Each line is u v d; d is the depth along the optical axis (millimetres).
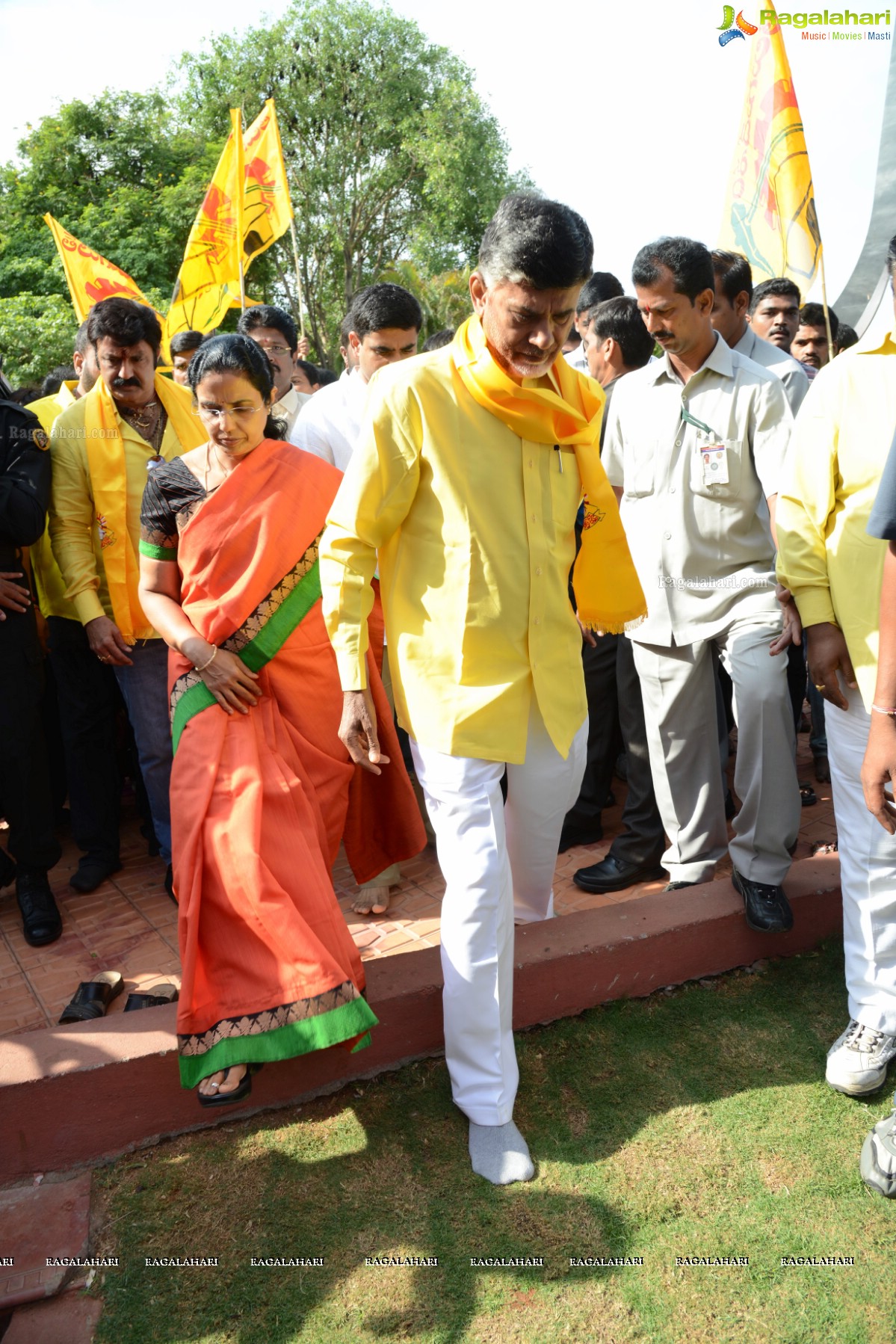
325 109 27156
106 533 3473
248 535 2705
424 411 2305
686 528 3199
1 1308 2064
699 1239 2188
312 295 29859
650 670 3352
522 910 3039
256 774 2547
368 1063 2711
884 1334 1971
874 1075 2576
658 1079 2682
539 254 2041
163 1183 2383
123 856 4215
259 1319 2033
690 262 2988
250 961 2367
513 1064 2475
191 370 2689
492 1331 1992
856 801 2633
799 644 2873
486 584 2367
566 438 2441
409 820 3184
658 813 3617
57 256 23141
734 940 3148
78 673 3838
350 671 2348
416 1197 2307
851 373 2559
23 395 5359
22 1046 2510
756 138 4984
